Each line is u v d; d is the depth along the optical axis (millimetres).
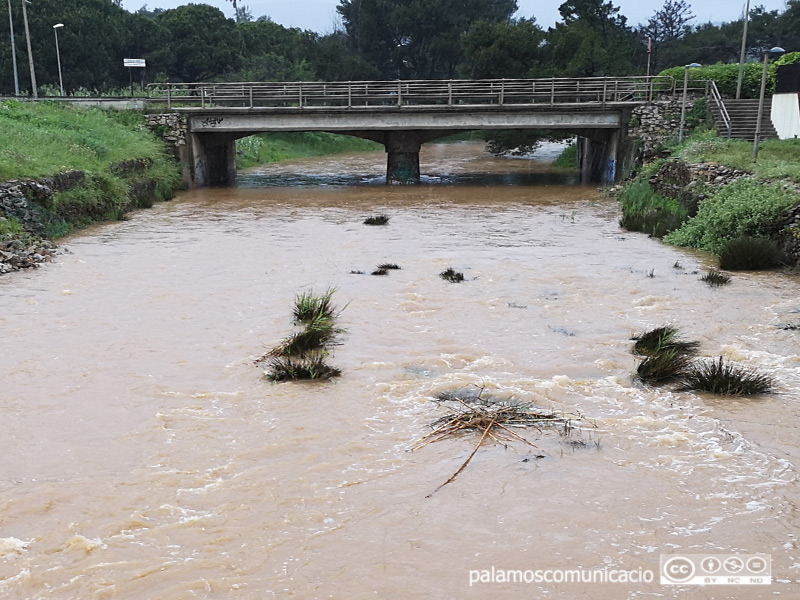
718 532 6402
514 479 7285
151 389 9555
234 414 8828
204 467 7582
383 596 5656
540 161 49375
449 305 13539
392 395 9344
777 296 14008
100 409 8977
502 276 15883
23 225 19250
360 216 25453
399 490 7113
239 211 26797
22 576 5895
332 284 15125
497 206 28016
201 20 68875
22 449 7977
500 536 6375
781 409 8836
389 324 12344
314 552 6184
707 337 11656
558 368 10266
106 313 13062
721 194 19453
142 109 34188
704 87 33812
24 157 22469
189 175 34156
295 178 39594
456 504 6863
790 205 17516
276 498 6984
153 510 6805
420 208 27531
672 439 8062
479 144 64750
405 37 74062
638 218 22359
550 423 8484
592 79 33938
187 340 11547
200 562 6062
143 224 23609
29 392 9492
